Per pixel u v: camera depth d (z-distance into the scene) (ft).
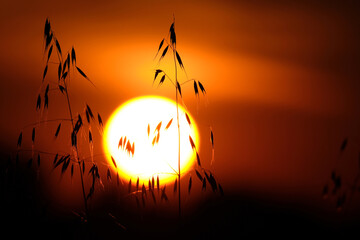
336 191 33.30
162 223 46.52
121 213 46.06
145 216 45.91
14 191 42.04
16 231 42.42
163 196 39.65
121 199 46.21
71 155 38.11
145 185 39.93
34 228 43.04
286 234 46.29
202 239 45.39
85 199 39.50
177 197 48.85
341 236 45.01
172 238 44.06
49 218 44.16
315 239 45.01
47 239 41.27
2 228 42.34
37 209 43.98
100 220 44.68
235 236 46.01
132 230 44.06
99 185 43.57
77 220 43.19
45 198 45.29
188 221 47.73
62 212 45.16
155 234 44.37
